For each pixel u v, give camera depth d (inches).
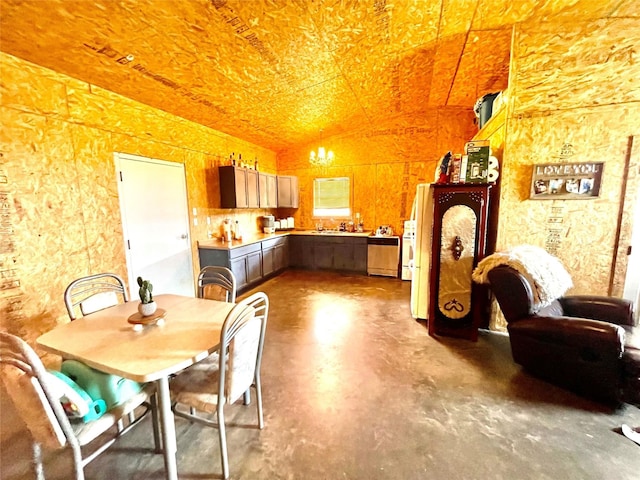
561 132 103.8
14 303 89.3
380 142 220.2
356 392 83.6
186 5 80.0
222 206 185.3
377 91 160.7
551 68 101.2
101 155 113.3
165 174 144.3
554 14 96.4
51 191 97.3
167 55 99.1
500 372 93.0
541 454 61.7
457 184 111.1
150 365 49.5
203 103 139.7
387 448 64.0
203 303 81.2
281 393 83.6
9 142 86.4
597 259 105.7
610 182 101.0
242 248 171.6
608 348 72.8
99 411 54.3
